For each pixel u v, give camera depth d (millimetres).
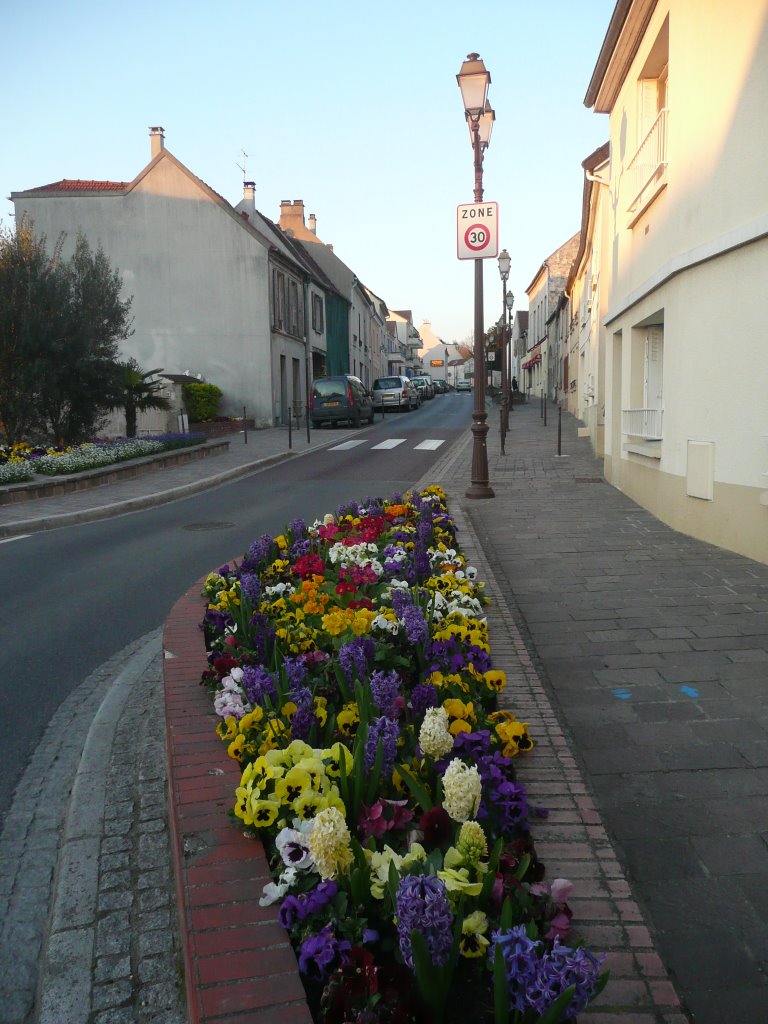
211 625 4887
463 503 12461
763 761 3861
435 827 2611
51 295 17438
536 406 46781
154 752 4457
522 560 8336
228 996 2088
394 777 2938
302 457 22688
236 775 3250
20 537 10922
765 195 7320
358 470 18969
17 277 17391
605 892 2830
